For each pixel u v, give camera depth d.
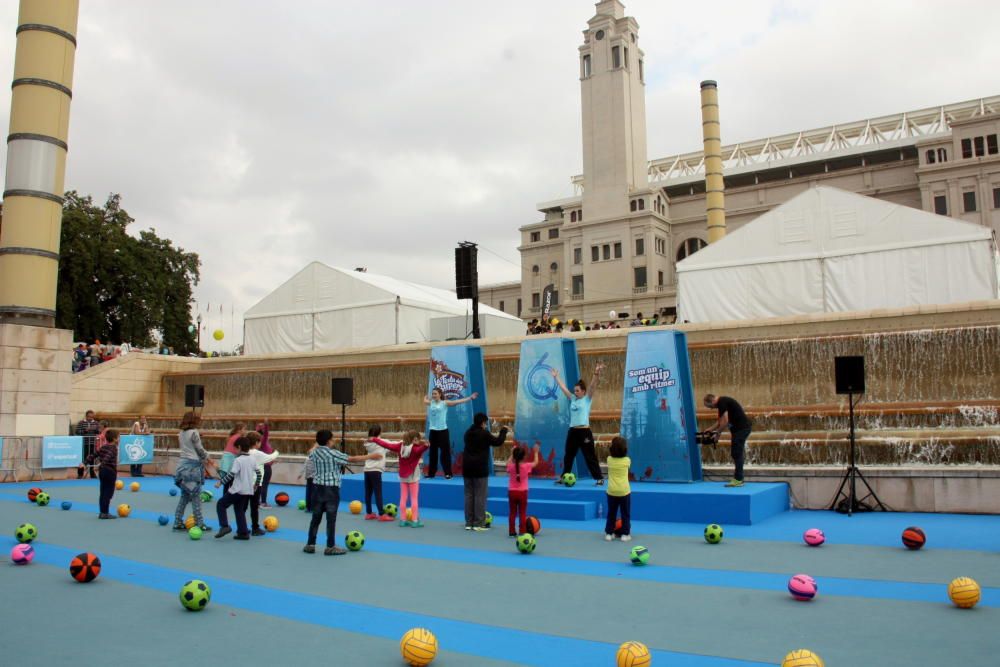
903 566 9.43
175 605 8.00
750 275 28.80
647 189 78.56
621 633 6.77
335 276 33.81
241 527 12.56
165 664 5.95
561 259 90.19
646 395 16.56
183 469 13.31
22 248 24.52
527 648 6.37
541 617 7.39
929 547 10.69
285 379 31.22
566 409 17.75
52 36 25.02
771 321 22.36
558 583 8.94
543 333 30.64
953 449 15.38
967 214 67.25
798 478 15.18
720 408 15.23
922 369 20.19
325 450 11.26
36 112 24.72
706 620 7.15
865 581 8.67
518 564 10.16
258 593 8.55
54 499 19.02
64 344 25.45
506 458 21.75
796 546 11.04
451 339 30.73
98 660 6.05
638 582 8.91
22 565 10.37
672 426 16.14
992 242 25.27
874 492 14.53
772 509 14.31
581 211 84.25
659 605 7.78
